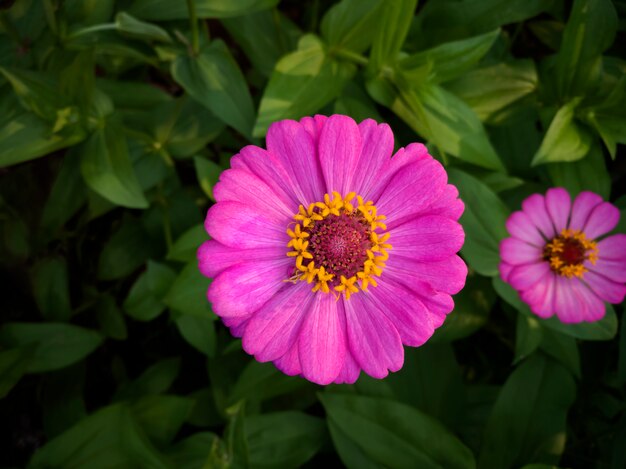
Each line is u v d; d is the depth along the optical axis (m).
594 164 0.15
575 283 0.14
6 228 0.18
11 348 0.15
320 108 0.15
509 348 0.18
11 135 0.13
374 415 0.14
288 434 0.15
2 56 0.15
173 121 0.16
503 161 0.16
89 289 0.18
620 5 0.16
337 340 0.10
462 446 0.13
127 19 0.14
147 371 0.17
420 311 0.10
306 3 0.20
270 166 0.10
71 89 0.13
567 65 0.15
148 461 0.13
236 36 0.17
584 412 0.17
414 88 0.14
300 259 0.10
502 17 0.16
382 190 0.10
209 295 0.10
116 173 0.14
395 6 0.13
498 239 0.14
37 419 0.18
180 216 0.17
